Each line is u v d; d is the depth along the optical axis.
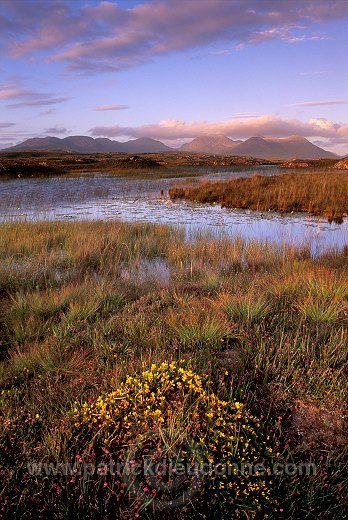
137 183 40.25
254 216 19.30
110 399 3.36
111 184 38.88
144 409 3.33
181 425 3.07
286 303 6.30
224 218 18.66
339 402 3.68
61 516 2.57
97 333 5.23
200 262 10.05
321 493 2.81
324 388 3.84
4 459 3.04
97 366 4.46
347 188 24.52
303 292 6.63
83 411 3.39
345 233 14.84
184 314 5.66
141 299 6.90
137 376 3.81
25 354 4.82
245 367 4.32
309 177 31.36
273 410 3.64
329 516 2.73
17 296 7.05
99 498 2.76
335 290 6.45
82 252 10.46
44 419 3.51
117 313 6.30
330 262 9.89
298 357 4.42
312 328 5.22
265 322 5.56
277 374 4.13
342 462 3.04
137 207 22.91
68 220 16.91
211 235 13.93
